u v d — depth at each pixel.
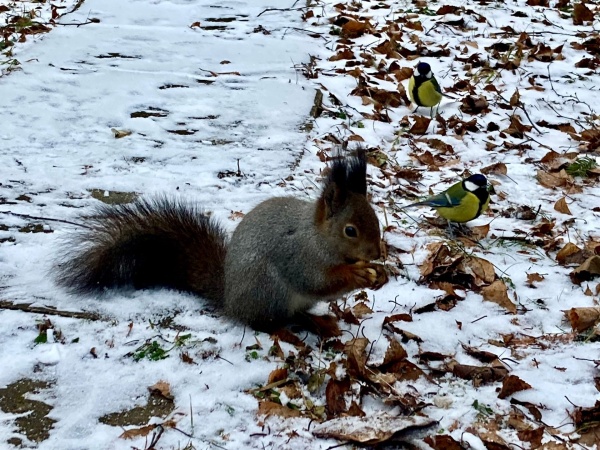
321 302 1.73
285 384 1.58
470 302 1.75
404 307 1.73
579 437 1.53
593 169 2.13
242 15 3.01
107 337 1.64
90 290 1.71
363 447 1.50
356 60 2.63
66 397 1.55
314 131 2.23
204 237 1.75
